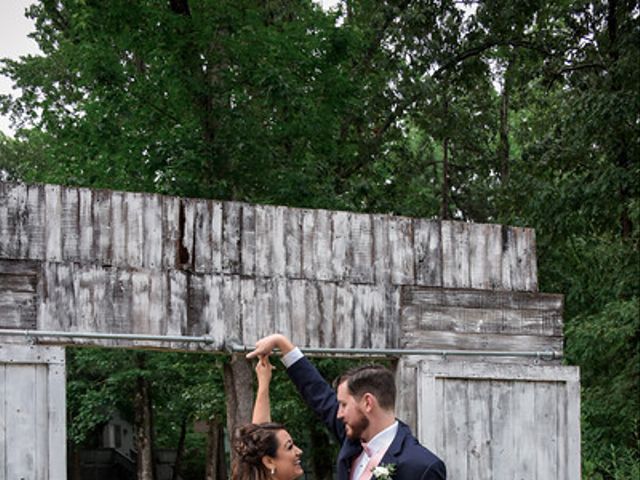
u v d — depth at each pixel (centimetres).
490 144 2708
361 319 798
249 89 1667
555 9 1933
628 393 1569
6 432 666
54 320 707
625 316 1545
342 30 1639
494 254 850
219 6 1525
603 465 1331
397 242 818
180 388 2395
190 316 748
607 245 1809
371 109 1900
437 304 823
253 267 771
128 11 1518
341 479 472
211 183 1536
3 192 704
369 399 455
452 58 1967
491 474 796
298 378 516
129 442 3947
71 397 2377
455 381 796
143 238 742
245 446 452
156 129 1589
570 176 1861
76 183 1628
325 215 797
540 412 819
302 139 1675
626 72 1681
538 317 855
